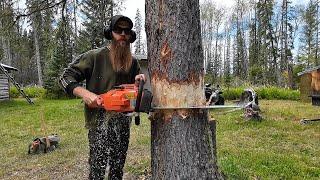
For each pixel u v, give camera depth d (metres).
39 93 27.50
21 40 6.13
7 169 6.30
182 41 2.64
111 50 2.86
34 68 49.59
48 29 5.69
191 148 2.69
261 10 41.66
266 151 6.50
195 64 2.69
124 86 2.62
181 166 2.68
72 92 2.74
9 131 10.62
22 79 49.50
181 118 2.67
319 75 12.33
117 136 2.94
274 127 9.38
